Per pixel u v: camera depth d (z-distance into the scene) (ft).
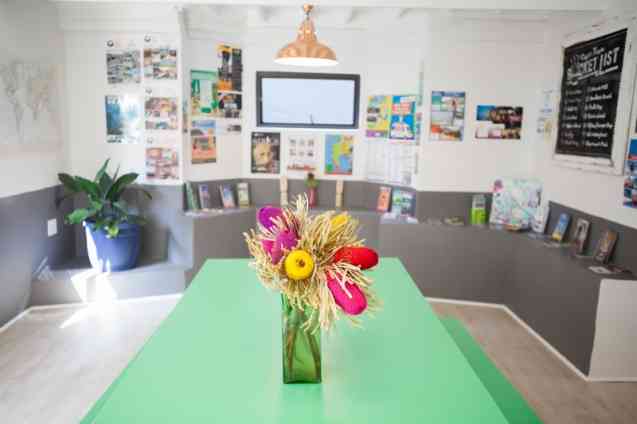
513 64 14.10
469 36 13.88
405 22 14.88
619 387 9.86
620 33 10.46
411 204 15.28
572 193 12.37
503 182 14.28
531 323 12.47
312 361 4.77
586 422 8.70
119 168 14.34
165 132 14.42
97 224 13.25
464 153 14.44
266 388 4.74
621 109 10.39
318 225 4.58
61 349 10.93
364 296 4.24
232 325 6.13
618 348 9.94
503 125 14.34
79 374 9.92
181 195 14.66
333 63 9.18
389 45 15.51
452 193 14.61
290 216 4.71
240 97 16.34
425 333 6.02
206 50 15.24
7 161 11.68
